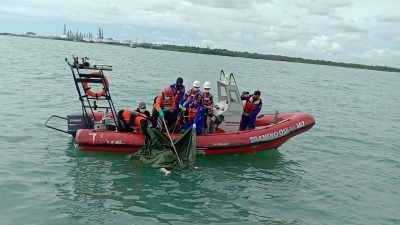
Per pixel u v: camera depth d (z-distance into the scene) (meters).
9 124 11.80
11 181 7.62
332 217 7.32
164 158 9.09
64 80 24.53
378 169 10.65
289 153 11.49
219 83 11.12
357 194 8.59
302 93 32.38
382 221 7.34
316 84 46.44
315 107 23.42
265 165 10.04
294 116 11.40
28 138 10.54
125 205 7.04
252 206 7.48
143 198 7.39
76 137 9.47
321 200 8.08
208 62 82.94
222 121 10.49
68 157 9.28
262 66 94.56
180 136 9.67
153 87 25.06
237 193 8.02
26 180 7.76
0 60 36.22
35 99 16.64
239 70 60.84
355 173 10.12
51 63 38.44
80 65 9.25
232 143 10.10
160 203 7.24
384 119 21.05
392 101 33.88
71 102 16.66
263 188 8.44
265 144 10.57
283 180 9.06
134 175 8.48
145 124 9.58
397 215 7.66
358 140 14.22
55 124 12.30
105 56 63.72
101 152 9.69
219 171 9.22
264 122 12.09
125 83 26.22
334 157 11.55
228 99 10.44
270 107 21.70
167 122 9.99
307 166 10.36
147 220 6.55
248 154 10.67
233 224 6.68
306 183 9.01
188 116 10.01
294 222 6.98
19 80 22.78
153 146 9.48
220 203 7.47
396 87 60.75
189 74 40.28
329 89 40.34
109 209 6.84
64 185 7.69
